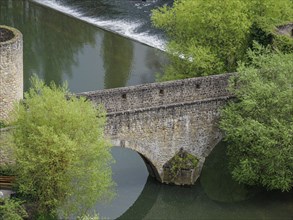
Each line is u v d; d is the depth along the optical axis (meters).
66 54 78.62
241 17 56.12
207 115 49.25
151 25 87.19
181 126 48.81
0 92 44.47
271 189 50.41
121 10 93.00
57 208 42.97
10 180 43.66
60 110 41.53
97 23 88.88
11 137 42.06
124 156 55.41
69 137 41.72
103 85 70.62
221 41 57.00
